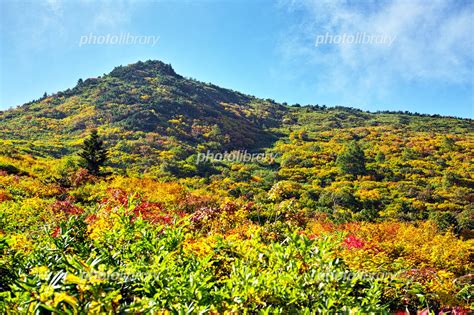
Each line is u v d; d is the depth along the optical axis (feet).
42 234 15.33
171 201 51.26
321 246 10.69
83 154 102.89
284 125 358.23
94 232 11.69
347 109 480.23
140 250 10.38
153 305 7.27
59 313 6.06
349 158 171.01
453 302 14.30
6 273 9.26
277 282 9.37
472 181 153.38
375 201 120.06
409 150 209.67
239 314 8.41
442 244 39.68
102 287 6.58
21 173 76.07
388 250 27.17
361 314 7.97
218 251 12.59
